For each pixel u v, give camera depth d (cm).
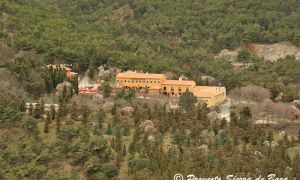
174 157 19712
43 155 19312
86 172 19000
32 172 18612
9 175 18350
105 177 18738
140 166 19175
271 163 19400
